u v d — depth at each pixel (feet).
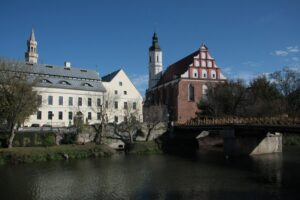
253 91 289.53
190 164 163.53
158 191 107.34
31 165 156.76
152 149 216.74
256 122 189.37
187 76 324.39
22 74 184.96
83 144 203.21
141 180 124.16
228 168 150.82
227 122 212.23
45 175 133.18
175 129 250.16
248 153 202.90
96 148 192.85
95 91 264.52
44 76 254.68
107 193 105.50
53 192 106.83
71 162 167.84
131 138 222.89
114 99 271.69
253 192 104.83
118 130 227.61
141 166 156.56
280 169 146.92
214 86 310.04
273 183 117.70
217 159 183.52
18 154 163.53
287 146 258.16
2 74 177.58
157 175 134.00
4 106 170.60
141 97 289.53
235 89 279.90
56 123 245.24
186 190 108.27
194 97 323.57
